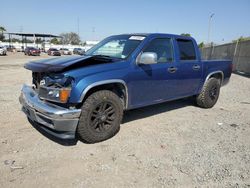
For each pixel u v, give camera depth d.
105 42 4.97
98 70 3.61
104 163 3.19
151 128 4.53
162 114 5.46
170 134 4.27
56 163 3.15
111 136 3.99
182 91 5.25
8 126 4.28
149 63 3.98
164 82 4.65
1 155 3.28
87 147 3.62
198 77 5.56
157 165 3.19
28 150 3.45
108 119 3.85
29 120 4.60
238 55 16.86
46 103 3.53
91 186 2.71
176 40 4.99
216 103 6.83
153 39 4.46
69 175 2.90
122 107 4.00
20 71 13.01
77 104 3.53
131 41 4.44
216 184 2.83
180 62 4.97
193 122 5.00
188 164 3.25
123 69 3.89
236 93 8.53
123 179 2.86
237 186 2.81
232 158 3.47
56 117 3.24
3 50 34.97
